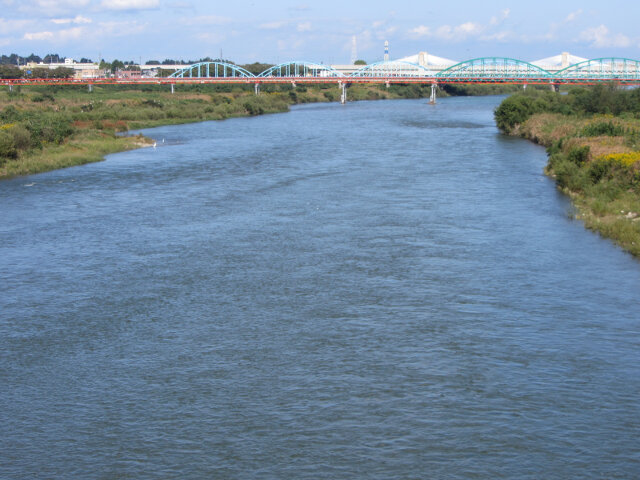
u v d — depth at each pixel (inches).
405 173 1652.3
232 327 754.8
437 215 1211.9
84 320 776.9
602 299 815.1
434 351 689.6
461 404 590.2
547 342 705.6
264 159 1930.4
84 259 992.9
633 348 690.2
